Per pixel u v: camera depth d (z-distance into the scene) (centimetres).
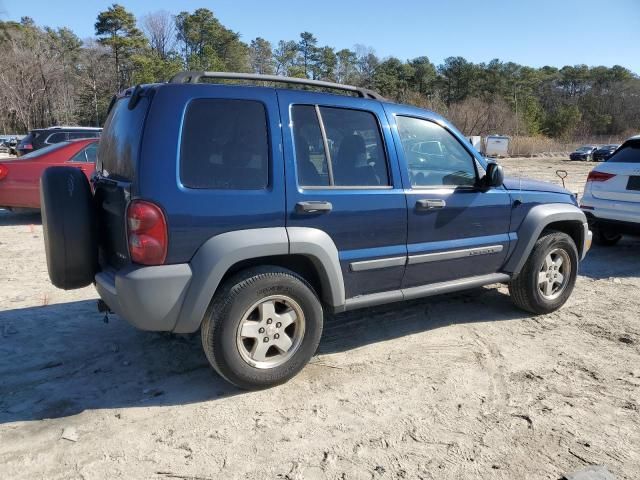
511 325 498
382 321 501
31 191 901
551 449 310
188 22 9631
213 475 285
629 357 432
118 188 340
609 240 868
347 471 289
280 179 357
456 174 449
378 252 400
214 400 358
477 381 389
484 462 298
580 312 537
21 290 573
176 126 330
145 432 321
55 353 421
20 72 6219
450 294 582
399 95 9106
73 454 299
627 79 12344
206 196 333
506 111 7381
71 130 1222
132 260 329
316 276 395
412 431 326
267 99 363
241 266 362
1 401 351
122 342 443
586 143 7488
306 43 11375
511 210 480
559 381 390
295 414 343
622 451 309
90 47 8269
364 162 399
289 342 372
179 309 333
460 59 10631
